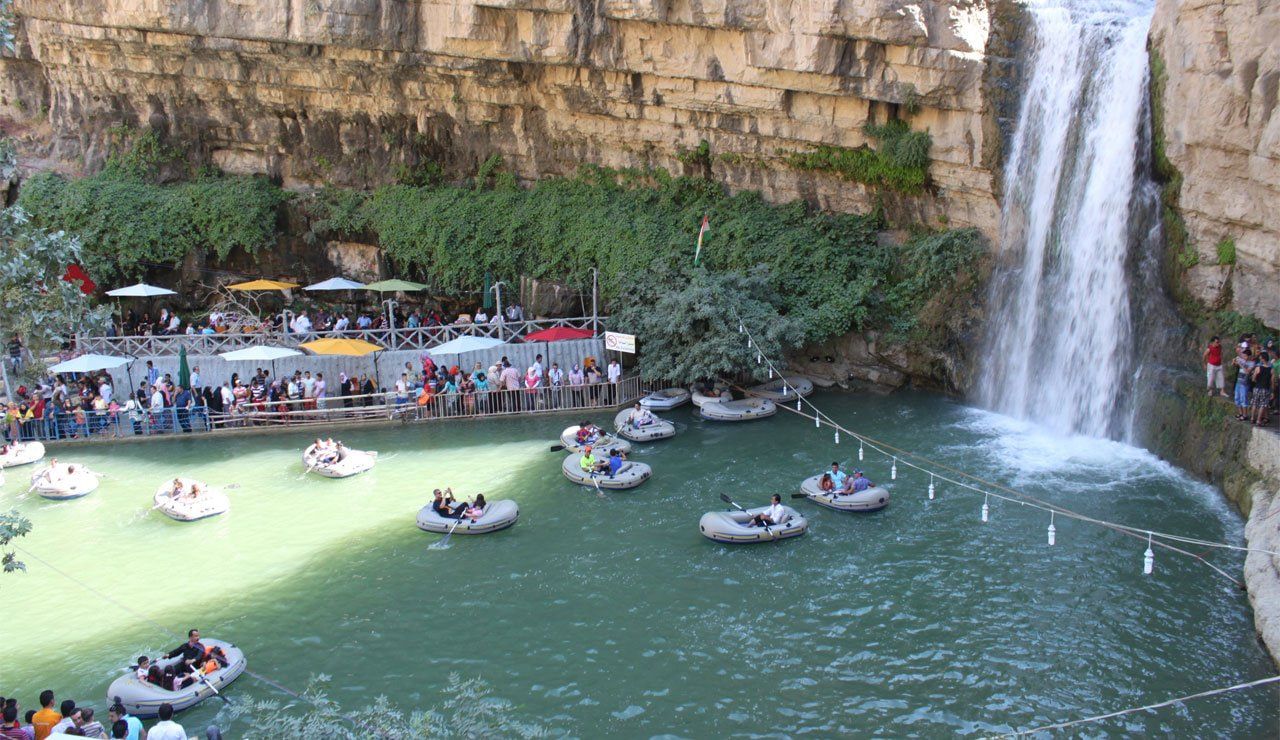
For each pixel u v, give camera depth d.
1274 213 23.16
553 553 23.03
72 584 22.28
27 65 43.56
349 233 42.03
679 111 36.03
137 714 17.12
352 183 42.84
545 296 38.59
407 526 24.91
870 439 29.52
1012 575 20.95
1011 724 16.11
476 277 39.62
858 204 35.69
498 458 29.72
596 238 37.78
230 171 43.84
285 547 23.91
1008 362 31.86
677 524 24.31
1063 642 18.39
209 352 36.22
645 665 18.23
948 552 22.12
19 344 30.89
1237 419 23.78
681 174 38.06
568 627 19.70
